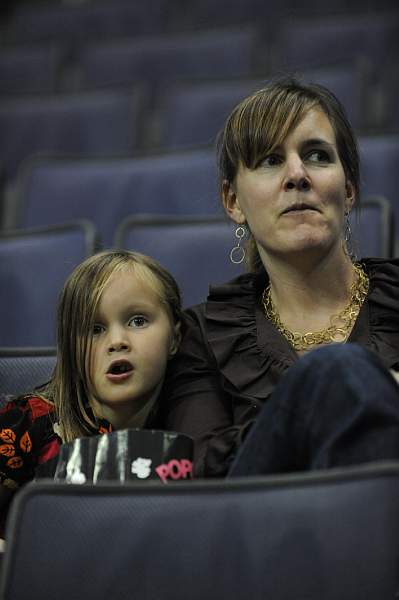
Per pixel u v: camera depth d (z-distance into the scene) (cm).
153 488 152
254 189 201
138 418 204
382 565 139
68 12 714
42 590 151
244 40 572
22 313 291
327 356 157
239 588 144
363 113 428
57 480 170
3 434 200
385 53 539
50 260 295
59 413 201
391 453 146
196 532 147
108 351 199
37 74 607
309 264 201
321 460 149
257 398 194
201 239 287
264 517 145
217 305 212
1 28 724
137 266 206
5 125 482
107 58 594
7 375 228
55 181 363
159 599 146
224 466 178
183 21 683
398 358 190
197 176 342
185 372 206
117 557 150
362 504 141
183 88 477
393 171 333
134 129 466
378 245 273
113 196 351
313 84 212
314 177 199
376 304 201
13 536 155
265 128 201
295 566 142
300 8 660
